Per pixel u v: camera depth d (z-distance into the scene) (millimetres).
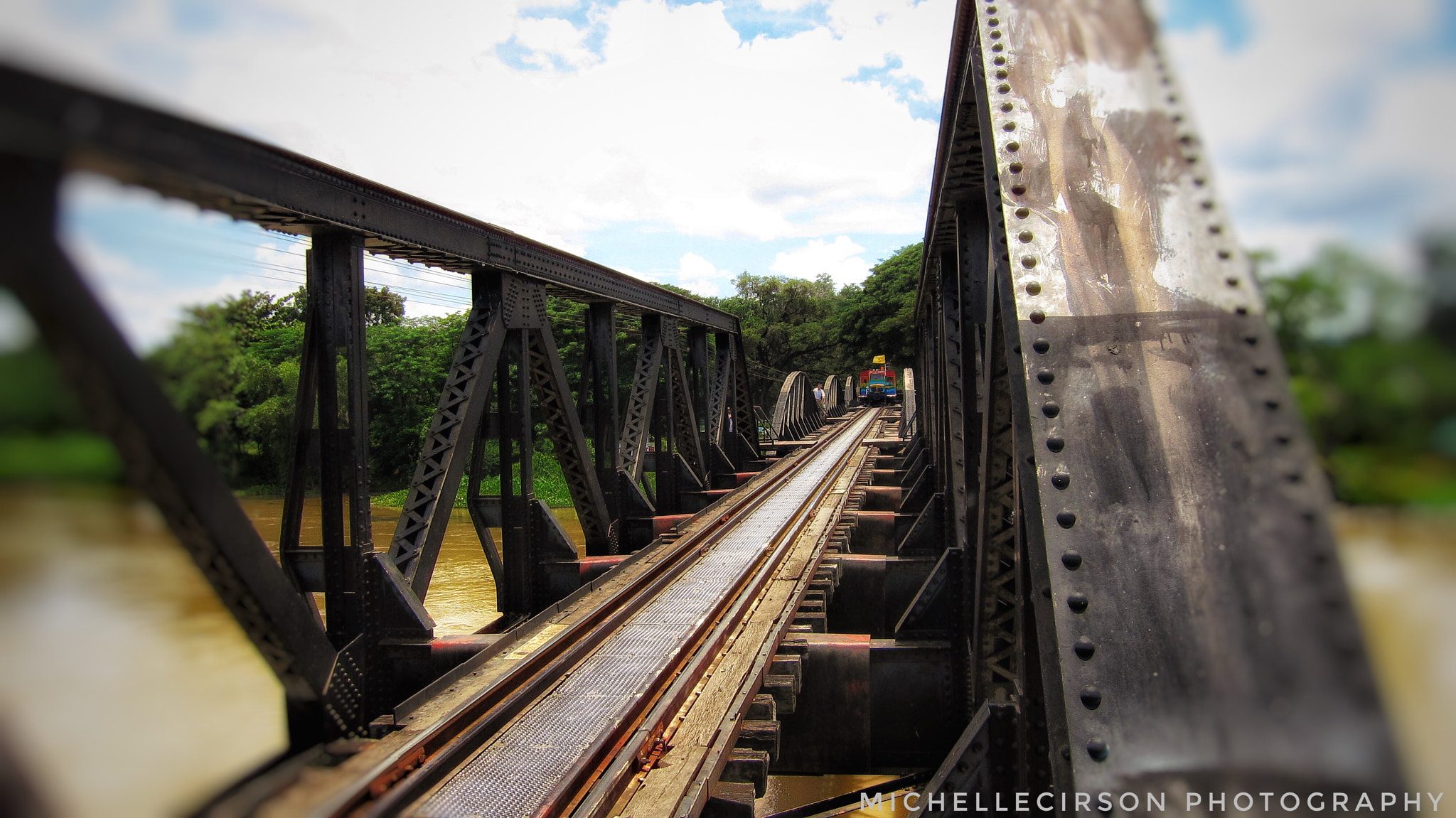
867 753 8484
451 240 8969
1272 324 2295
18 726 1850
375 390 31391
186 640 5422
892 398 61250
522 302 10875
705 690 6660
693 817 4684
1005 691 5512
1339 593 1950
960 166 6781
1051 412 2385
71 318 1607
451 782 4953
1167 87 2688
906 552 11734
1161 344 2400
